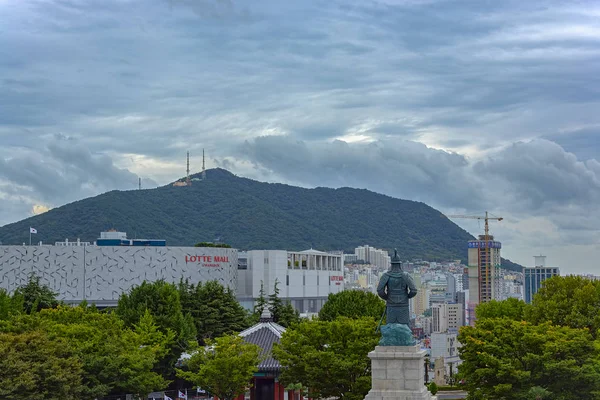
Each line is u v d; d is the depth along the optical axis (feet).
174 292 516.73
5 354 327.88
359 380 352.08
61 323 422.00
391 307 290.35
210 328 575.79
